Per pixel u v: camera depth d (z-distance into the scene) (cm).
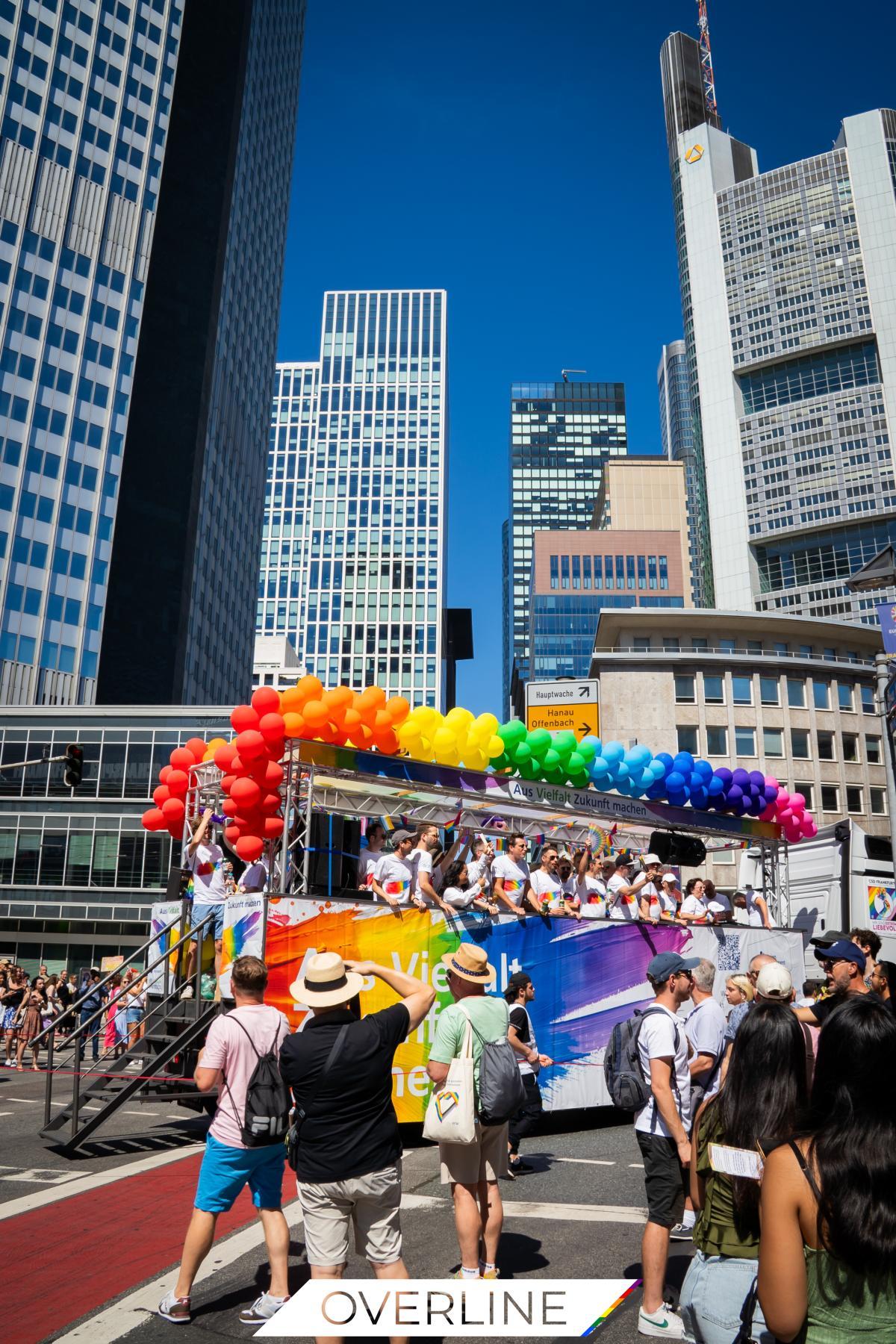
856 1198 231
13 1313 512
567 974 1126
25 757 5388
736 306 15975
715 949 1304
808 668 5859
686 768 1439
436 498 17662
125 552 7512
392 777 1115
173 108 8231
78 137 7081
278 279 10850
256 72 9575
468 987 536
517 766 1277
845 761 5822
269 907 927
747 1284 300
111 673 7431
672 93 19250
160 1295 541
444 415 18225
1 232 6531
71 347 6769
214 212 8388
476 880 1209
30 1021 2270
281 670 12525
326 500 17775
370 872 1070
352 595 17175
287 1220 711
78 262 6925
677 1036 503
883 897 1742
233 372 8938
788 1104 288
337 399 18300
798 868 1808
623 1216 701
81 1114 1109
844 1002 258
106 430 6838
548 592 17400
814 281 15275
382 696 1135
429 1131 507
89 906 5203
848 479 14500
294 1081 427
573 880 1240
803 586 14688
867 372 14688
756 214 16075
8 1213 738
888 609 1822
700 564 16862
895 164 15225
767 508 15150
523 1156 951
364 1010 954
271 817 1058
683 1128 470
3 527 6206
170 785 1288
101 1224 703
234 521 9188
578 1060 1112
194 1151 1001
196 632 8006
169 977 1208
